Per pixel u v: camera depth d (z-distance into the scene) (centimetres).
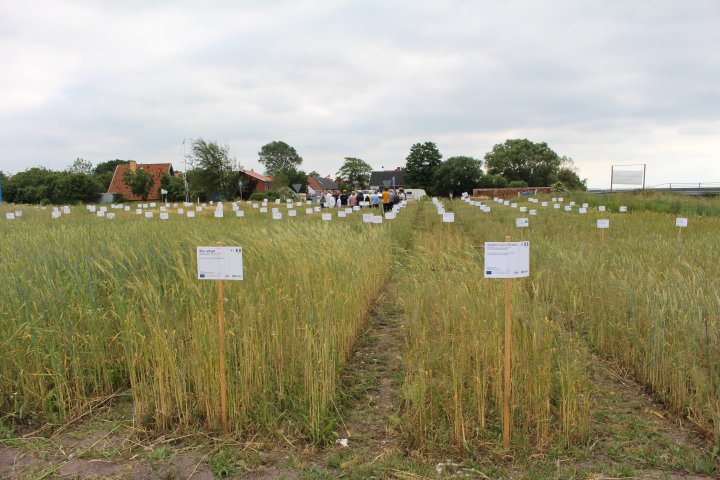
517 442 349
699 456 340
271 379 417
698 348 424
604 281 593
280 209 2570
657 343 434
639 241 1040
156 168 6669
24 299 441
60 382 399
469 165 7881
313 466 335
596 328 557
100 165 9825
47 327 430
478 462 337
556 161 8931
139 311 468
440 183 8050
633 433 370
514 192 6300
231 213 2227
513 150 8812
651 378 439
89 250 618
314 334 432
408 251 948
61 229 864
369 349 556
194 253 561
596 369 492
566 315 590
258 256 567
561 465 333
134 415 391
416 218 2306
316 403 373
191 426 382
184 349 416
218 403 379
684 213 2023
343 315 506
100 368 436
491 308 426
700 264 733
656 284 532
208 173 5112
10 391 402
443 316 471
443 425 362
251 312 427
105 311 480
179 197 5406
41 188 5081
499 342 391
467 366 403
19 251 615
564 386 368
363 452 352
